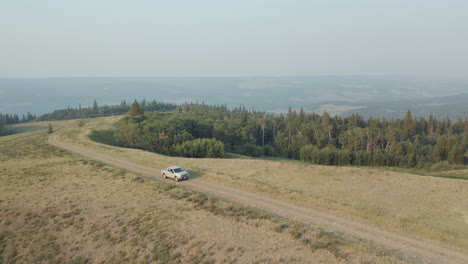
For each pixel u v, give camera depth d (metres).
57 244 30.27
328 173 40.91
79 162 58.50
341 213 27.98
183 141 103.88
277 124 180.00
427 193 31.25
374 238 23.06
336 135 167.00
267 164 48.72
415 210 27.27
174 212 31.25
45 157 66.19
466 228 23.47
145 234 28.19
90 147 77.25
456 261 19.66
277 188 35.31
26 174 51.97
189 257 23.59
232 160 53.91
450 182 33.53
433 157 112.75
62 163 58.72
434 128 186.38
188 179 43.31
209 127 146.88
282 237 23.80
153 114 169.25
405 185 34.16
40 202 39.38
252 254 22.27
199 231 26.75
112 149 72.62
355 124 183.88
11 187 45.53
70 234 31.42
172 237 26.67
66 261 27.61
